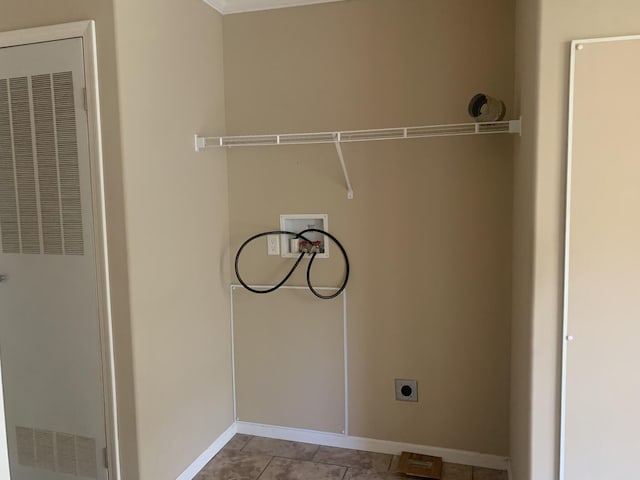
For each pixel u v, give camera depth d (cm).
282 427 280
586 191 165
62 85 200
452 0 236
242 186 273
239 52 267
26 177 210
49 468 222
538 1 165
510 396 239
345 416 269
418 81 243
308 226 268
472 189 241
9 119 210
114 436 210
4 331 221
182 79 234
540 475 175
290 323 273
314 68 257
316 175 262
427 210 247
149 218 213
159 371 221
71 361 213
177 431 234
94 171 200
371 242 257
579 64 161
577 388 170
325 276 265
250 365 282
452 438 254
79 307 209
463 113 238
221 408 274
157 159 217
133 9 201
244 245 274
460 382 250
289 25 259
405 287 254
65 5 197
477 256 243
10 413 225
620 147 161
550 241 169
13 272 217
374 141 252
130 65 200
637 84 158
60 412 217
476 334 246
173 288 230
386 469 249
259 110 266
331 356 268
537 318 172
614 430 168
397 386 259
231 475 247
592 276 166
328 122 257
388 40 246
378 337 260
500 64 232
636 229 162
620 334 165
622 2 158
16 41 204
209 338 261
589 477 171
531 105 176
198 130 248
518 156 213
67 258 208
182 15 233
